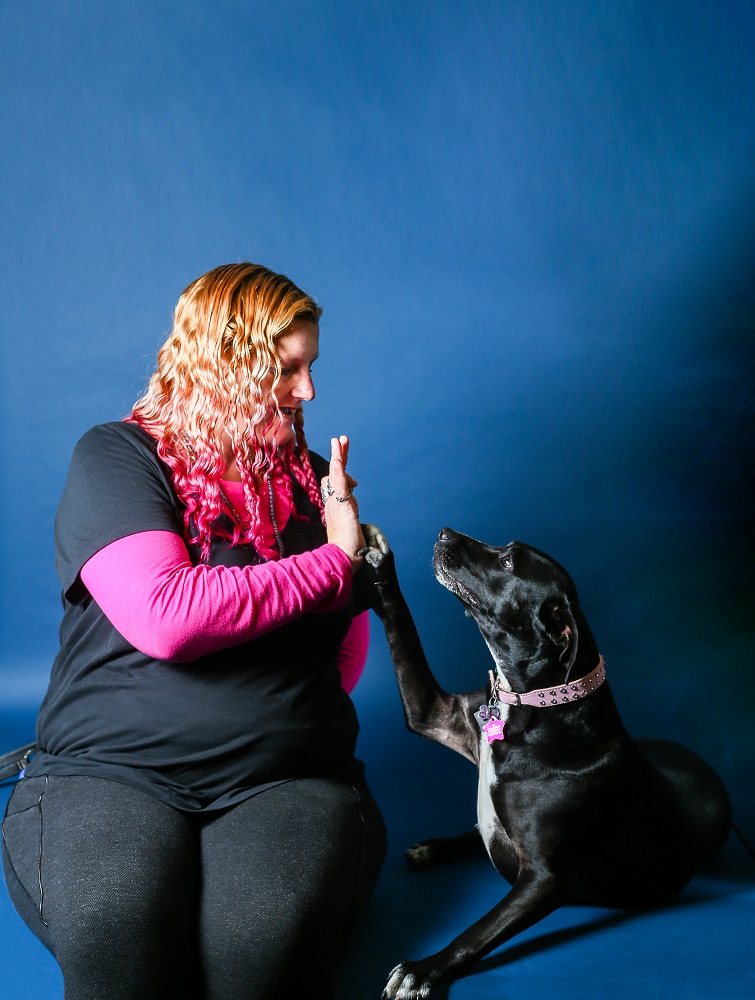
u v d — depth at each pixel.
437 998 1.86
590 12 4.04
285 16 3.91
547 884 2.03
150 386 2.06
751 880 2.38
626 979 1.93
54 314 3.83
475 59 4.00
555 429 4.08
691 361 4.11
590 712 2.12
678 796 2.31
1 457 3.83
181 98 3.88
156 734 1.84
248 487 1.95
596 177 4.07
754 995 1.88
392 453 4.02
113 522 1.80
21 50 3.79
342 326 3.99
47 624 3.84
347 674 2.40
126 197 3.86
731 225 4.08
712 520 4.10
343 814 1.90
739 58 4.07
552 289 4.07
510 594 2.13
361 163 3.97
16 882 1.75
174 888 1.65
